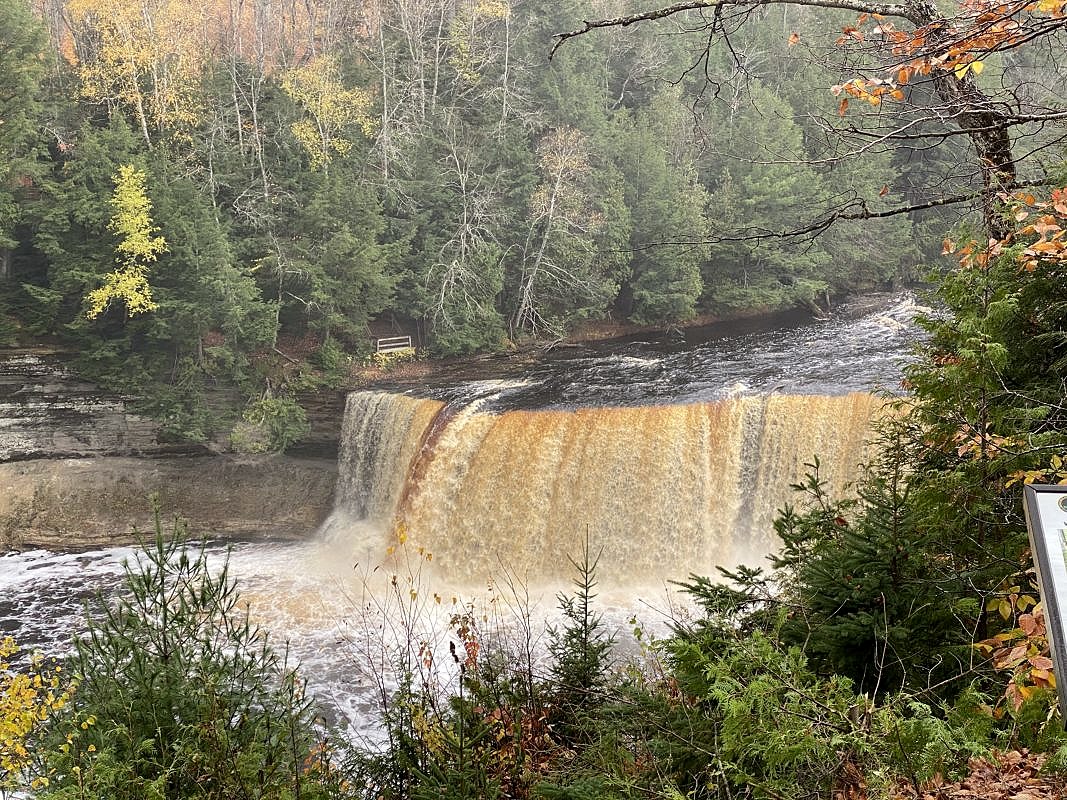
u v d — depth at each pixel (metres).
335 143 40.62
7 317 34.62
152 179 35.19
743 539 26.98
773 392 26.98
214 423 34.78
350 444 34.03
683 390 28.95
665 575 26.39
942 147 25.25
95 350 34.41
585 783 5.30
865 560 5.53
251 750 6.36
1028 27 6.12
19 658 23.89
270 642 22.30
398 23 49.00
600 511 26.72
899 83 7.23
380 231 40.22
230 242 37.91
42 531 32.41
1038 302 6.56
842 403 25.27
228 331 35.69
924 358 7.06
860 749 3.96
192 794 6.22
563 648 8.31
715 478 26.81
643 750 5.68
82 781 5.65
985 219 7.87
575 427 27.00
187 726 6.37
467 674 8.32
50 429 33.91
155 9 40.50
